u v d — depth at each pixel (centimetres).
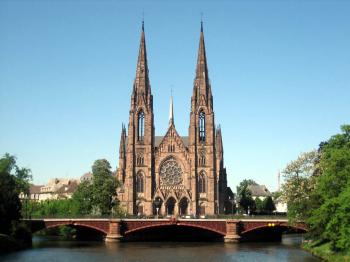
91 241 16262
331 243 11344
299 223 13900
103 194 18475
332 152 10631
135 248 13525
